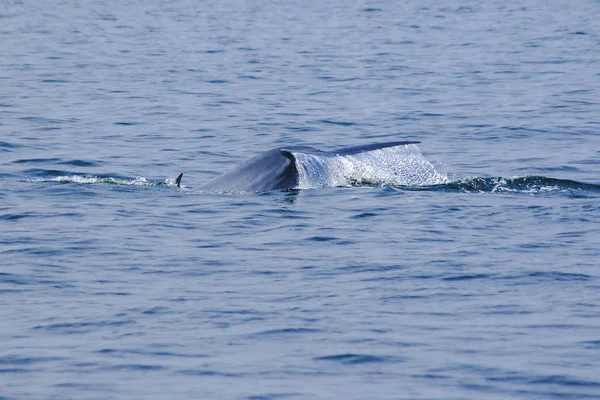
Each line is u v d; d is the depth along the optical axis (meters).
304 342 43.53
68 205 71.06
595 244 59.88
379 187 75.44
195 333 44.75
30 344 43.38
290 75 155.88
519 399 37.41
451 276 53.53
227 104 127.25
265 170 76.44
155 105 125.69
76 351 42.44
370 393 37.94
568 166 87.81
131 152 95.50
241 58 178.88
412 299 49.72
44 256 57.97
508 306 48.47
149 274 54.56
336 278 53.53
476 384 38.81
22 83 144.25
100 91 137.38
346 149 71.69
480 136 104.50
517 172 85.44
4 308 48.59
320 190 74.56
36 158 90.94
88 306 48.81
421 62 172.38
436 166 87.69
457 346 42.97
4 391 38.22
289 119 116.25
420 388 38.47
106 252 58.91
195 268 55.69
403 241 61.03
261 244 60.78
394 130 109.31
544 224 64.81
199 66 167.38
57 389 38.38
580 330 44.88
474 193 73.81
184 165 90.00
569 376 39.56
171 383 38.97
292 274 54.41
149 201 72.38
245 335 44.47
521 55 181.25
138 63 171.38
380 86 143.50
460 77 152.75
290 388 38.44
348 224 65.25
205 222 66.19
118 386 38.69
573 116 115.94
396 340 43.72
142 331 45.03
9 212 68.94
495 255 57.59
